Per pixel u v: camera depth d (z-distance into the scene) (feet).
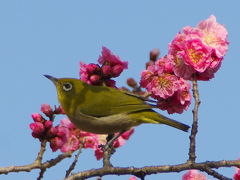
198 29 32.27
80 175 29.40
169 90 34.68
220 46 32.12
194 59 31.86
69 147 36.11
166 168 28.27
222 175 26.68
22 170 28.84
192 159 27.68
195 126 28.45
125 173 29.17
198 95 29.89
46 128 30.96
